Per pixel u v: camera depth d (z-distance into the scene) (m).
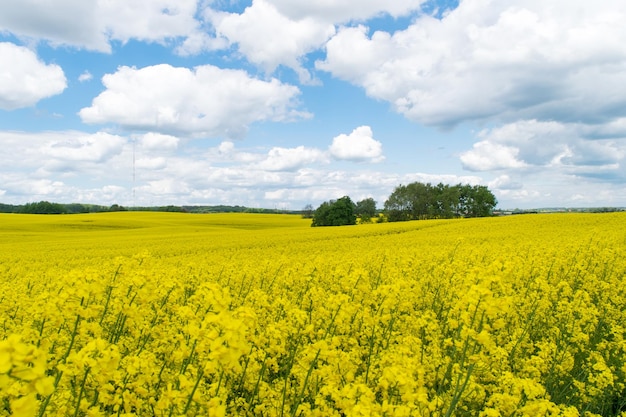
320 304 9.19
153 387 5.57
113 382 5.15
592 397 6.86
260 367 6.21
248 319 4.29
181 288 8.32
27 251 32.75
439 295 12.32
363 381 6.07
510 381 5.87
